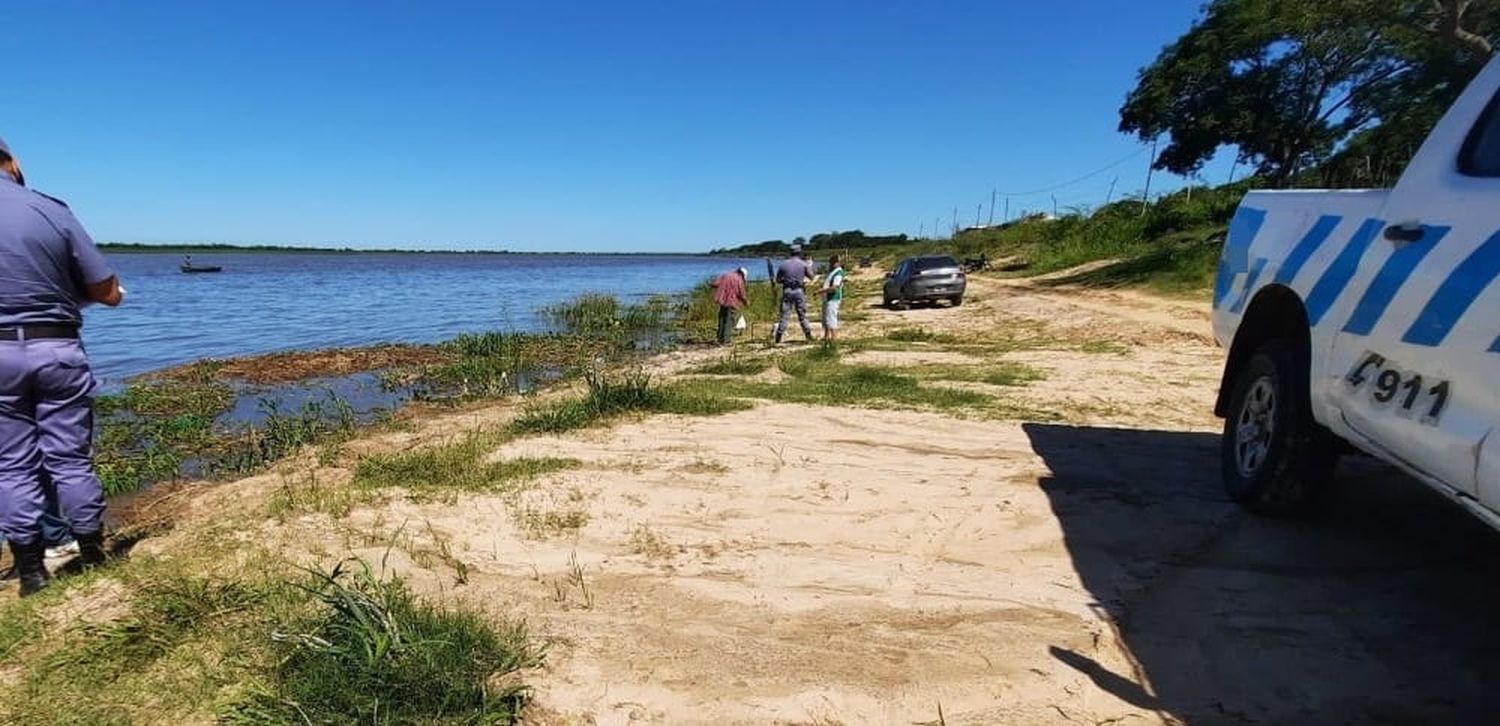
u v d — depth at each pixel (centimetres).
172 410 1035
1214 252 2417
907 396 801
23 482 362
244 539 410
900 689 275
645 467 534
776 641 308
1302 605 322
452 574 370
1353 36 2284
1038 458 551
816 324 1969
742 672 287
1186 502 443
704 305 2391
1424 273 278
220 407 1057
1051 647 299
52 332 362
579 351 1596
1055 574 361
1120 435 623
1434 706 258
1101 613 323
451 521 435
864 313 2217
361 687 260
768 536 414
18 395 357
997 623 318
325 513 448
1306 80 2572
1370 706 259
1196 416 708
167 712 266
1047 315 1756
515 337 1755
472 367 1298
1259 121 2688
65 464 378
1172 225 3669
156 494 618
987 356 1167
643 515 445
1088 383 888
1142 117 2956
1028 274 3481
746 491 482
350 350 1609
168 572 366
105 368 1480
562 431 645
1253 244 428
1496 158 268
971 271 4084
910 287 2234
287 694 264
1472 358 245
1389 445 289
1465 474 244
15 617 335
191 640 306
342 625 286
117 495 625
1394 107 2339
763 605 338
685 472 521
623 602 342
